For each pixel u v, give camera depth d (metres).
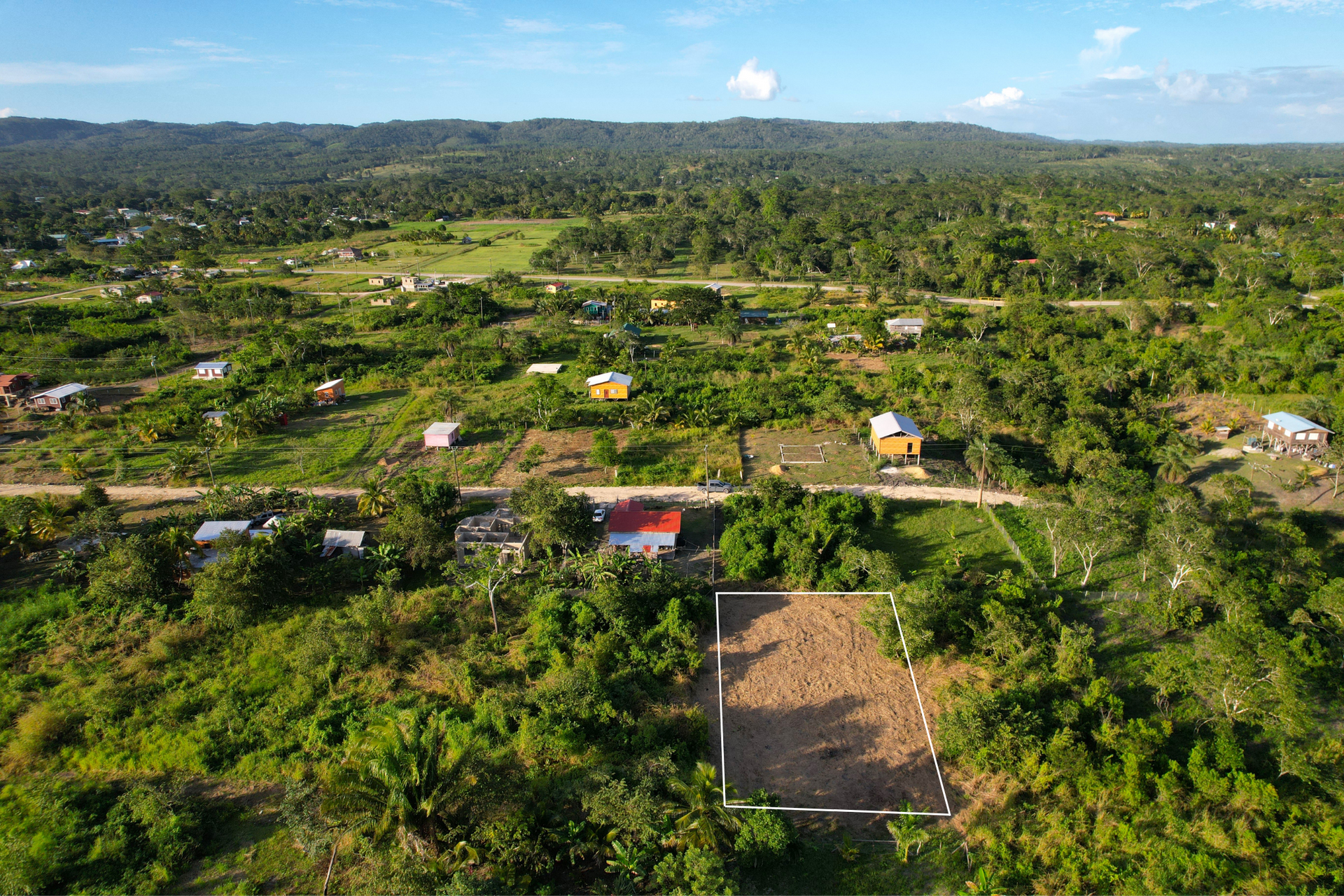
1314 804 37.69
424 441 90.62
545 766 42.31
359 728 45.31
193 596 58.72
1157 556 57.00
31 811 39.75
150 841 37.59
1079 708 44.69
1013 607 52.75
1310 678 47.28
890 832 39.00
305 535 66.69
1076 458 77.75
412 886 33.06
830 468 82.44
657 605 56.88
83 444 89.56
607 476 81.06
